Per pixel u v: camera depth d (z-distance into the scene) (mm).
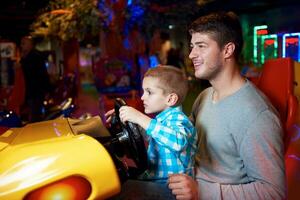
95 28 5367
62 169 1216
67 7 5395
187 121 1684
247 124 1500
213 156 1656
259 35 3387
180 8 5188
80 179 1233
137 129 1627
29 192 1183
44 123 1820
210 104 1728
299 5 9055
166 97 1738
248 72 3330
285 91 1939
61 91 6574
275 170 1421
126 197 1585
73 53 10469
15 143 1420
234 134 1548
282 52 2859
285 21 9312
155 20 5348
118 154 1862
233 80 1639
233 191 1509
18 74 4586
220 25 1583
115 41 5637
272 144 1435
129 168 1831
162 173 1740
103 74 5355
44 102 5199
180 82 1757
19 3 10133
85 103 9398
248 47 4121
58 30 5750
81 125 1789
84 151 1263
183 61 8328
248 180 1575
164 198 1576
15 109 4504
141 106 2656
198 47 1636
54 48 12141
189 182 1480
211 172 1665
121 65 5473
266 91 2080
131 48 5695
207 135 1672
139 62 5516
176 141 1573
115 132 1851
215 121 1644
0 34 10938
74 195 1226
